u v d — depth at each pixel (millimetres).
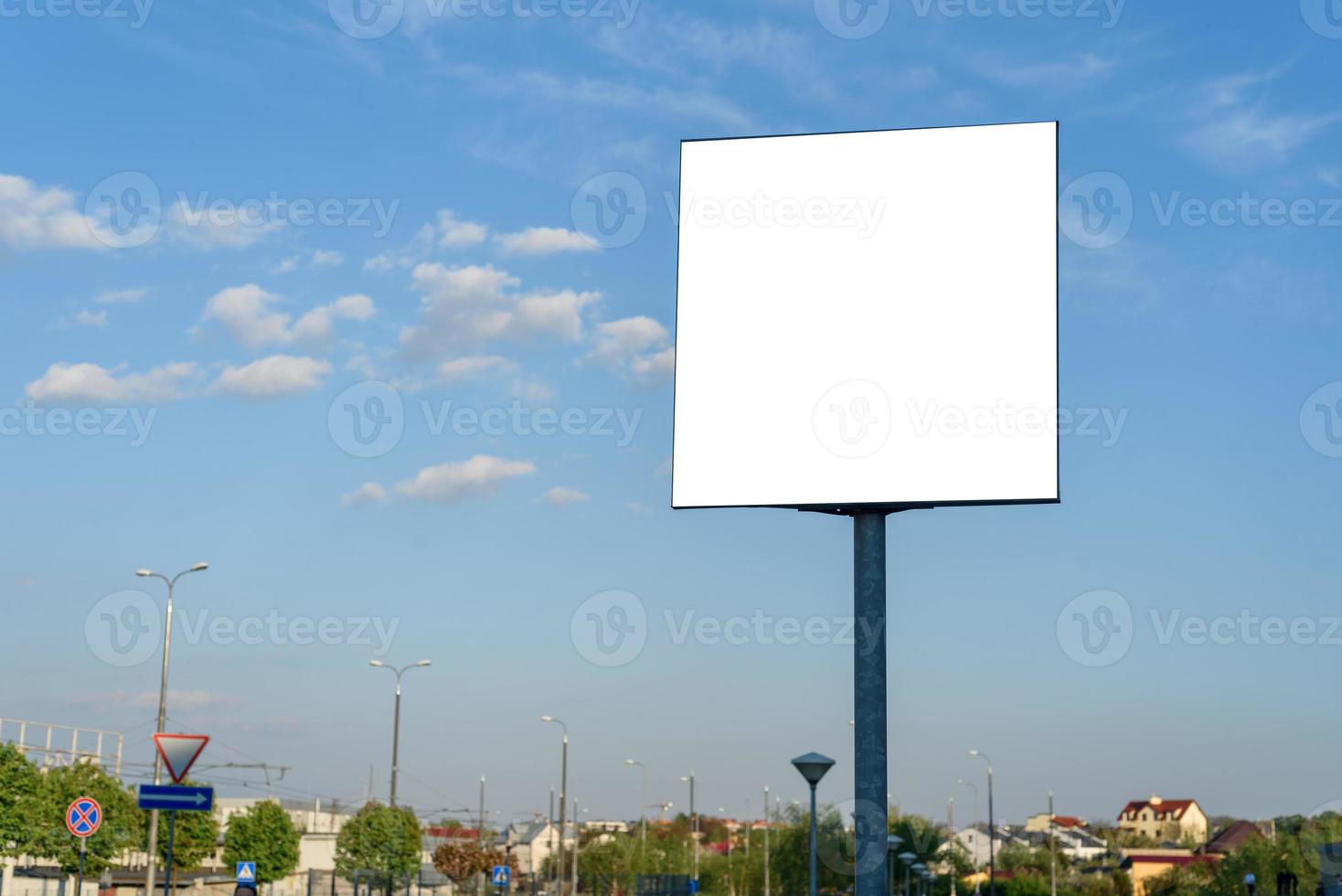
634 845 124125
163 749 28719
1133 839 188000
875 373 19047
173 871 68312
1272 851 67562
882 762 19141
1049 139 19031
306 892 91250
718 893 116375
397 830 79375
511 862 115812
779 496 19078
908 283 19125
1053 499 18359
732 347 19453
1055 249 18859
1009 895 118375
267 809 80688
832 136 19578
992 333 18844
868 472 18891
